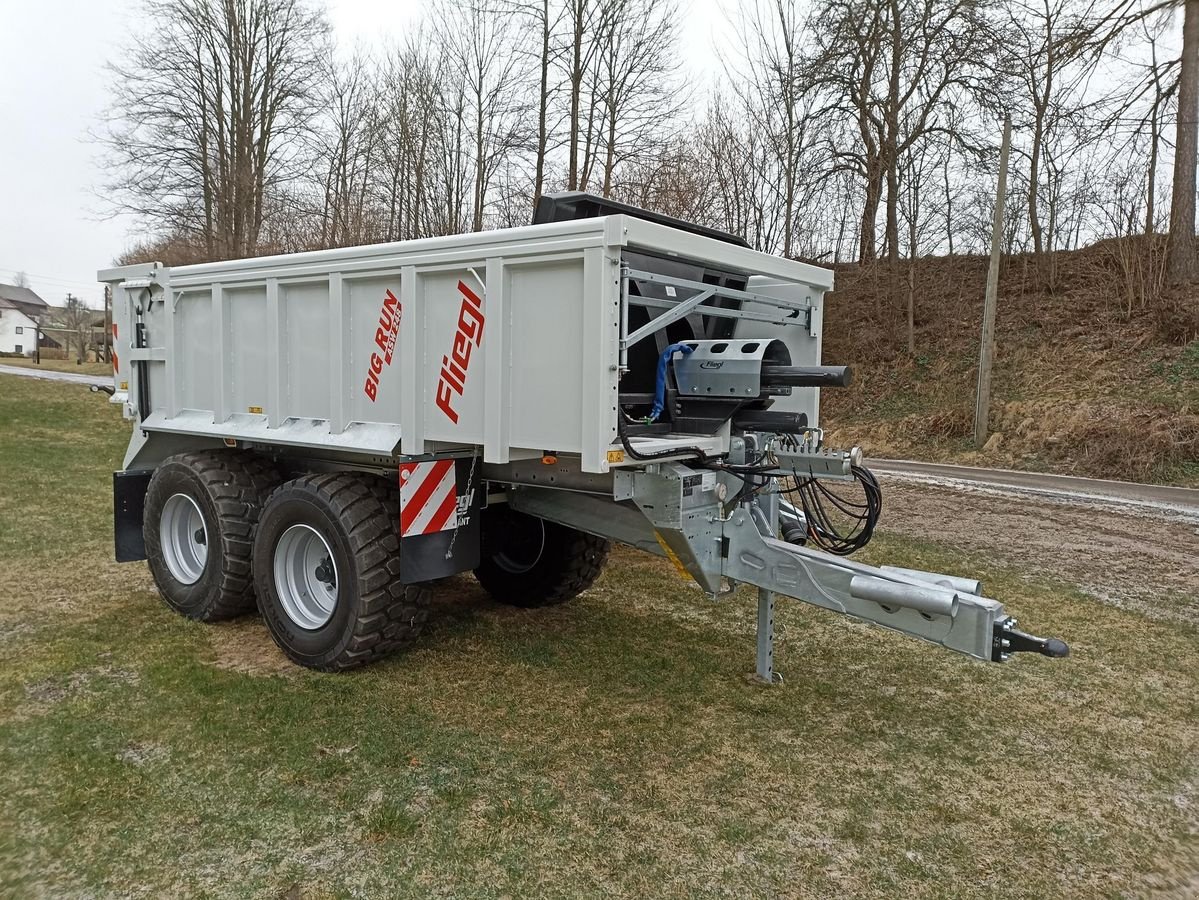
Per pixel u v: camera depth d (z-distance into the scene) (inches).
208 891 96.7
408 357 148.0
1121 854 109.5
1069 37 449.7
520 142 778.2
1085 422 540.1
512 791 120.4
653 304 145.0
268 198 927.7
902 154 762.8
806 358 181.2
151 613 197.8
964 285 839.1
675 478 133.7
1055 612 217.8
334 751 130.7
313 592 170.4
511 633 191.2
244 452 198.5
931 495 418.6
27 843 105.0
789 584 135.9
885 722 148.3
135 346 208.5
